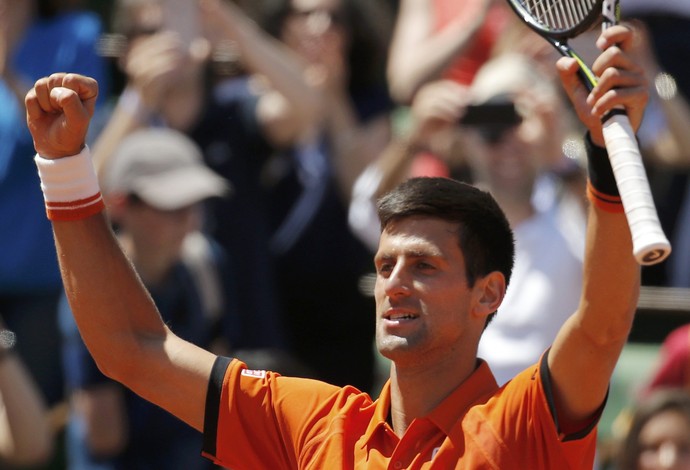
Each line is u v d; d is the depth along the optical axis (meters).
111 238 12.20
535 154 20.67
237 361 12.23
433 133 21.58
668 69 24.06
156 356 12.19
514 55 22.50
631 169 9.75
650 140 23.44
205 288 21.05
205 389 12.06
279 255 22.70
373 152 23.45
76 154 11.89
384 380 23.80
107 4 29.00
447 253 11.14
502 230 11.51
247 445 12.01
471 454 10.92
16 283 23.05
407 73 23.89
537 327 19.84
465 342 11.30
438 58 23.67
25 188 23.14
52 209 12.01
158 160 20.88
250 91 23.27
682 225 23.17
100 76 24.30
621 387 21.92
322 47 23.39
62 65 24.00
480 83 21.72
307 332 22.72
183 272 20.89
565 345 10.86
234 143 22.92
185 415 12.19
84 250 12.05
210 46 22.89
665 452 18.02
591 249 10.68
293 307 22.72
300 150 23.14
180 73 22.64
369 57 23.94
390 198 11.46
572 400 10.88
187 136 22.81
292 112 22.86
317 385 12.05
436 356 11.19
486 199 11.48
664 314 22.58
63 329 21.22
